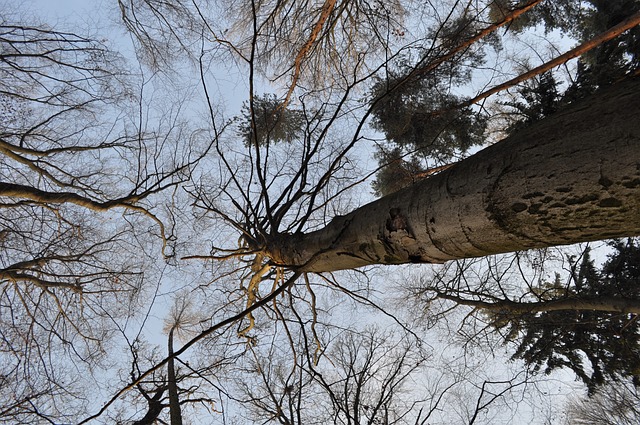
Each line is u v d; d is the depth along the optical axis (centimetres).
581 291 779
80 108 755
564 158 115
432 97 646
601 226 112
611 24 644
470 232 151
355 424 509
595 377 761
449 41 432
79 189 780
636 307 563
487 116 689
